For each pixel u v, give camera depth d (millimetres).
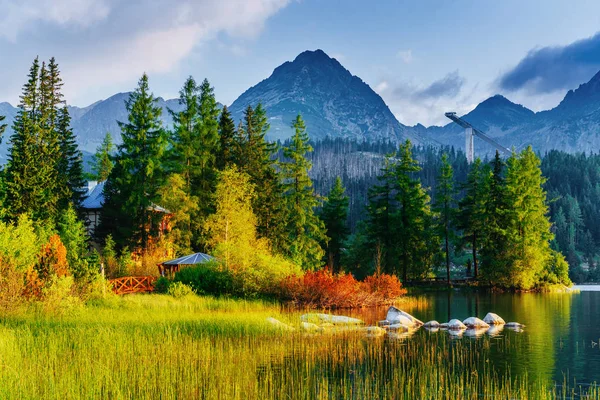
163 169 56406
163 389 14391
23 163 50344
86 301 29266
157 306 29172
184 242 53562
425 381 15781
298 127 62375
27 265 27891
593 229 163250
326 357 19547
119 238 52219
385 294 42906
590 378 17125
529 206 65750
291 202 61906
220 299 34562
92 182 66938
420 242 71000
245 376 16047
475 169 74125
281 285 38062
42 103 60406
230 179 45906
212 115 58250
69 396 13109
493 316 31078
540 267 65000
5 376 13859
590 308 41406
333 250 74375
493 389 15531
